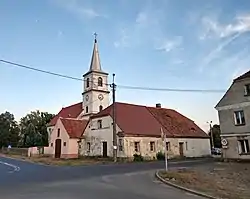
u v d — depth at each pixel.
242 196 12.09
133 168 24.97
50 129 65.94
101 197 11.14
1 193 11.91
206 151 47.84
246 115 32.00
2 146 81.62
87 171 22.38
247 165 27.03
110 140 41.09
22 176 18.80
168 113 50.56
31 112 81.31
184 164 29.50
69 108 66.44
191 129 48.38
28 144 74.62
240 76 33.81
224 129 33.88
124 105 45.75
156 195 11.96
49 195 11.45
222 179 17.70
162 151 41.56
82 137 46.34
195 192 12.67
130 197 11.30
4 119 87.25
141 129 41.16
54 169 24.52
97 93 57.84
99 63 60.34
